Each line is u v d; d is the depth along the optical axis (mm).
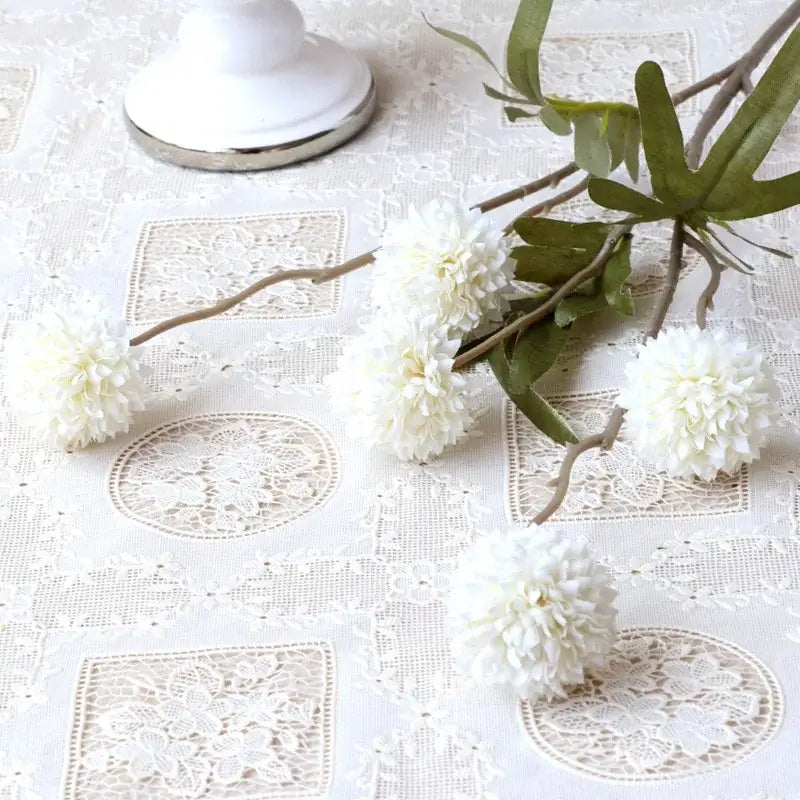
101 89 1112
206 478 773
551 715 631
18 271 930
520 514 739
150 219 973
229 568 717
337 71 1052
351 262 835
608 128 796
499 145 1025
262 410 817
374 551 721
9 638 685
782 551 704
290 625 684
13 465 787
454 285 760
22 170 1026
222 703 647
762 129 723
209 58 1005
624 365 828
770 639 660
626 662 653
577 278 790
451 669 656
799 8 874
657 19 1141
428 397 719
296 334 871
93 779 618
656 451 710
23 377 750
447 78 1100
